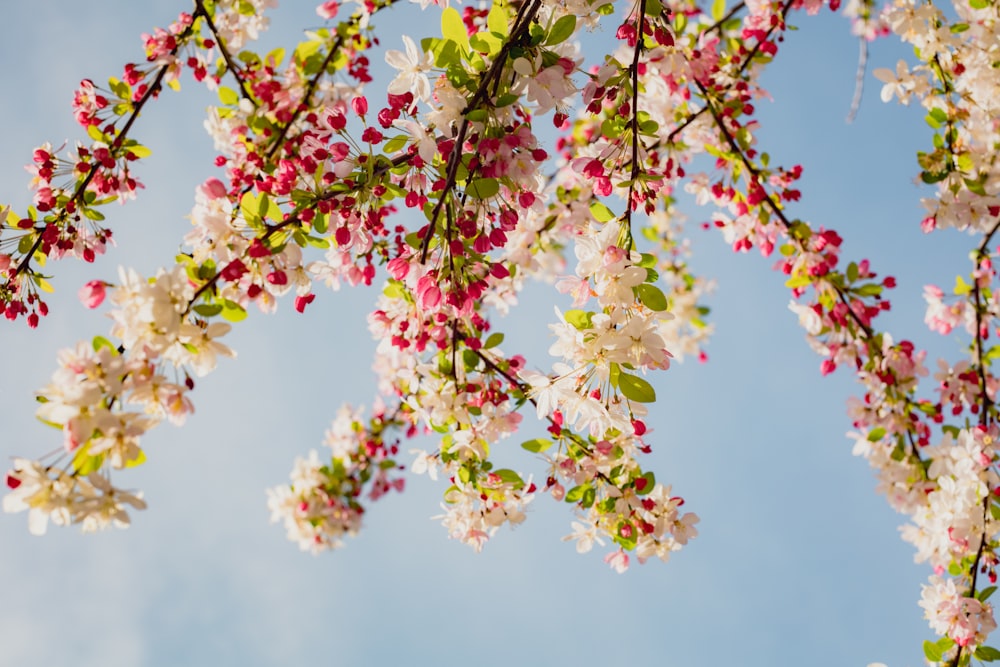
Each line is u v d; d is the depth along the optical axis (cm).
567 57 308
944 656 417
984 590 414
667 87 494
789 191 467
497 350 392
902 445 489
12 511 226
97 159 364
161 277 251
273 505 644
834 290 465
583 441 390
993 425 458
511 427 382
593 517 407
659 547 406
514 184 305
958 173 468
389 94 316
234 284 292
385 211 416
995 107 480
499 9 304
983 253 500
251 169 346
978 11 474
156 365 253
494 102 299
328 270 362
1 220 362
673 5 547
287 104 347
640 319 294
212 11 379
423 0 364
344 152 322
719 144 491
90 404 227
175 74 379
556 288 307
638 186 337
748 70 495
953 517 438
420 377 399
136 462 237
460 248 293
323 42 354
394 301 394
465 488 400
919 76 484
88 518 235
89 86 373
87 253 386
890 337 473
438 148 305
